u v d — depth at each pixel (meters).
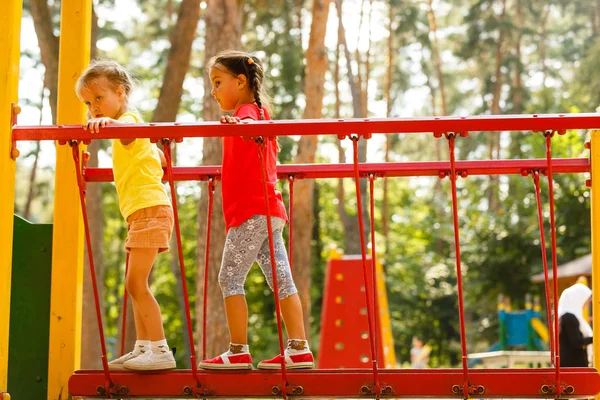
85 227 4.19
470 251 22.41
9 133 4.15
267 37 29.02
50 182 30.95
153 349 4.31
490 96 36.78
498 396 4.09
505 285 22.05
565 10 33.88
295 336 4.43
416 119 3.99
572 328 6.57
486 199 31.62
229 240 4.43
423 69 36.19
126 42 28.66
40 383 4.88
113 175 4.84
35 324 4.94
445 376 4.11
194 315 28.19
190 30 15.93
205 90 13.81
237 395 4.21
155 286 29.55
